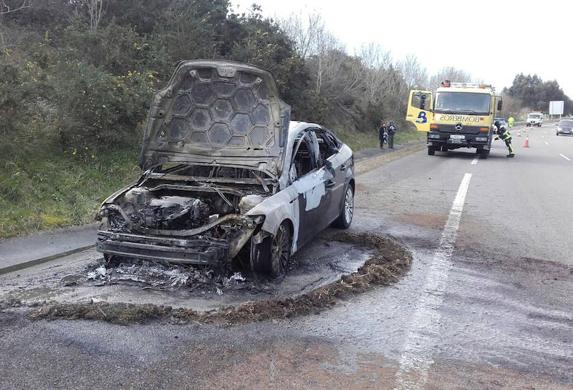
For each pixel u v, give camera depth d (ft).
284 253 20.25
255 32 67.31
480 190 45.16
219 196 20.39
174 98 21.18
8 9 47.47
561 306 18.51
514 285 20.52
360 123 104.83
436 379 13.12
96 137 35.29
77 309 16.05
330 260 22.70
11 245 22.72
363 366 13.64
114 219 19.65
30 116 32.22
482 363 14.08
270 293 18.37
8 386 12.03
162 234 18.37
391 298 18.62
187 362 13.42
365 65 126.21
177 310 16.31
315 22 95.30
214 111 21.25
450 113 75.97
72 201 29.19
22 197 27.61
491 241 27.25
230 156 20.72
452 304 18.26
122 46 45.60
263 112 20.75
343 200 27.68
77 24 45.37
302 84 72.13
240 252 19.20
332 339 15.15
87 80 34.60
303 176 22.53
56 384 12.17
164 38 51.83
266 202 18.75
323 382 12.74
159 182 21.31
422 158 76.33
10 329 14.94
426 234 28.32
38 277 19.42
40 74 33.55
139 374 12.74
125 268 19.60
